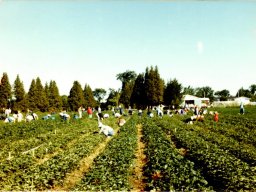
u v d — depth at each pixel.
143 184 14.91
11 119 44.69
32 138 28.20
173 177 14.02
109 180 14.09
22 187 13.36
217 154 18.86
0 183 14.35
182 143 24.00
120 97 115.38
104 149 21.92
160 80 96.56
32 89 92.12
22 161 17.98
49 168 16.00
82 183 14.07
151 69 96.88
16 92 94.56
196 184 13.38
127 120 49.38
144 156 20.89
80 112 52.88
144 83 97.50
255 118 44.97
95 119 50.62
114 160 17.77
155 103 96.31
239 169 15.22
